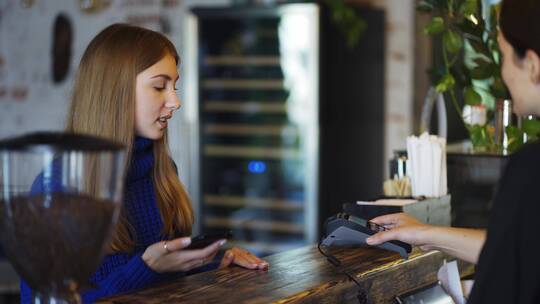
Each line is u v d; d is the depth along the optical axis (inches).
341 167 199.0
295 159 202.4
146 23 210.4
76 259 49.4
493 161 94.6
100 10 214.7
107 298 57.9
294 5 187.2
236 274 66.1
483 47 96.6
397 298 70.5
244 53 201.6
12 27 226.5
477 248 66.4
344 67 197.0
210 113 208.1
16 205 48.6
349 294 64.7
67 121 75.0
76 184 48.7
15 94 227.5
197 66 200.5
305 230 197.2
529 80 54.5
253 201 209.5
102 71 72.6
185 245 63.1
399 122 196.5
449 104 113.4
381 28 196.1
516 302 49.2
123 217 73.5
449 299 75.0
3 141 49.4
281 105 199.2
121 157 50.6
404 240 69.3
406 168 93.6
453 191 97.3
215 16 194.9
